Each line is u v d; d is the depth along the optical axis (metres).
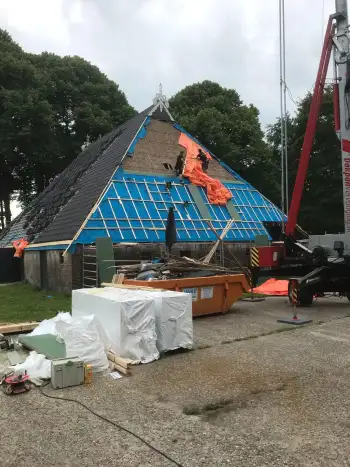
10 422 4.93
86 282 17.34
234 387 5.93
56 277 19.62
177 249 20.22
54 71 44.47
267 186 41.19
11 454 4.17
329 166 33.22
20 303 15.28
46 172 45.50
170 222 16.48
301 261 14.07
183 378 6.37
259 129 43.72
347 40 13.30
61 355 6.68
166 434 4.54
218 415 5.02
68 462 4.00
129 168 22.75
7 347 7.81
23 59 41.44
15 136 38.34
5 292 20.16
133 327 7.20
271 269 14.60
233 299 12.17
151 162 24.09
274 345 8.24
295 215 14.37
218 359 7.35
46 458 4.08
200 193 23.92
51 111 39.84
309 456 4.02
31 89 40.28
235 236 22.52
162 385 6.09
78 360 6.18
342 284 13.66
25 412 5.20
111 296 7.76
